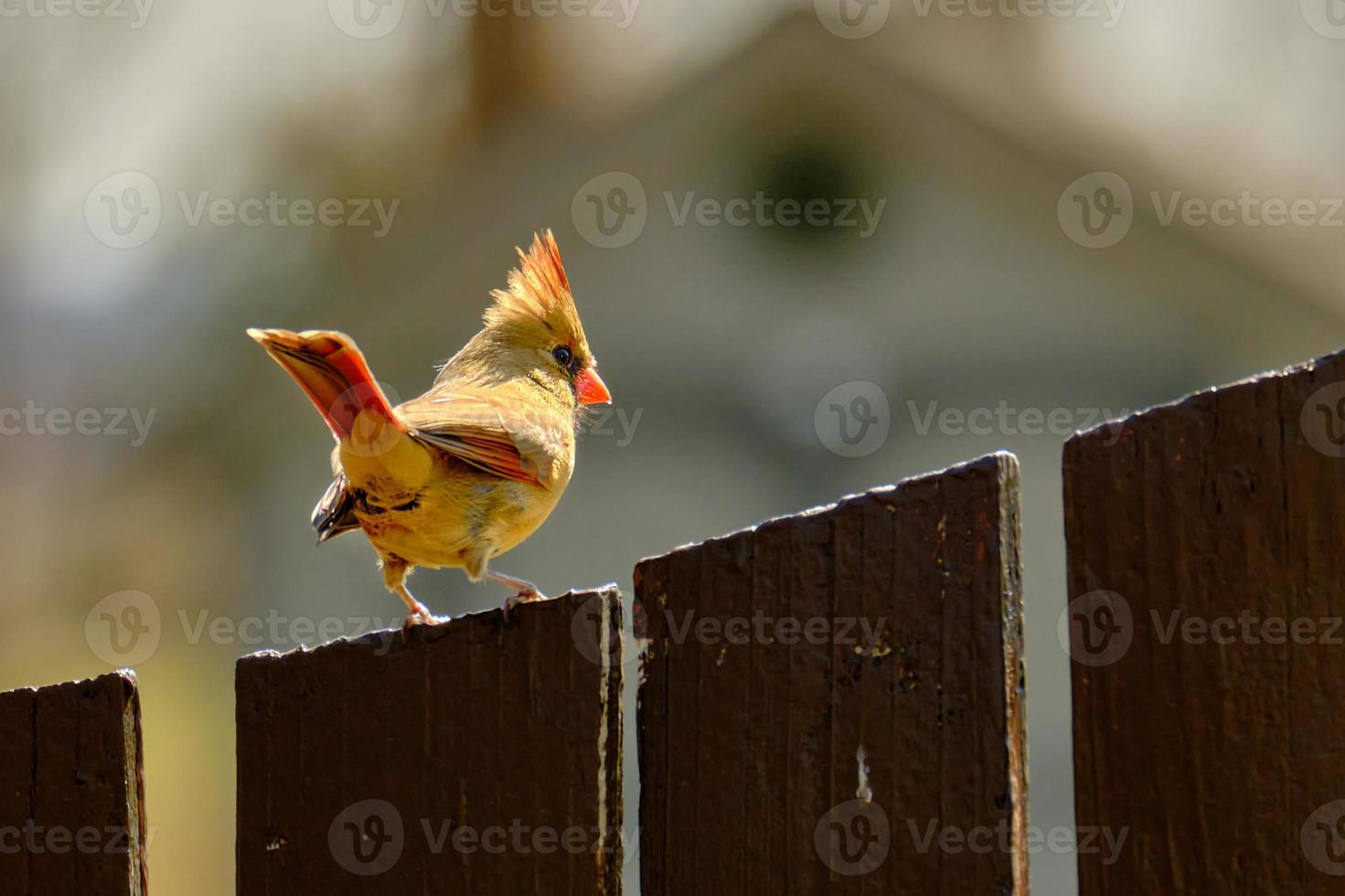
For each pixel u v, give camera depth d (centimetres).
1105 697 429
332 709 550
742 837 464
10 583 2250
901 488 447
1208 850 412
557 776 502
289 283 2209
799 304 1975
